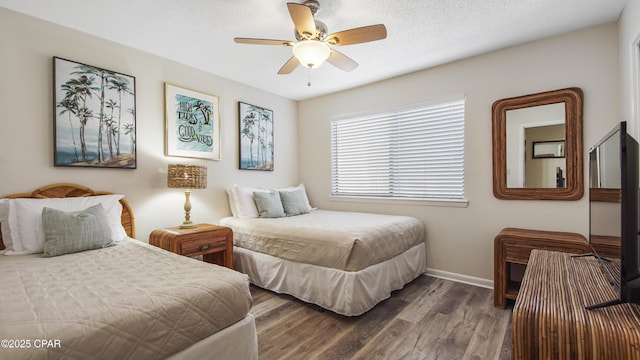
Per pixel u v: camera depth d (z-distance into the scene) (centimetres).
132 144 272
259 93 398
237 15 220
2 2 202
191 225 285
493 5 210
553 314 108
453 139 322
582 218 249
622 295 108
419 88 337
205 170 296
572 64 251
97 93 251
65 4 205
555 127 257
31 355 88
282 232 276
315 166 441
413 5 208
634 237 110
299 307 253
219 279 150
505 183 283
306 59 203
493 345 194
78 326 101
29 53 219
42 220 198
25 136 217
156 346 117
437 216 329
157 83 292
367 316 235
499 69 286
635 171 115
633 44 193
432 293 280
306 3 201
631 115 198
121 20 227
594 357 98
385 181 376
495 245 251
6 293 127
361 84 382
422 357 181
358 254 230
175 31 244
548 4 209
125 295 126
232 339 146
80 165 240
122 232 244
